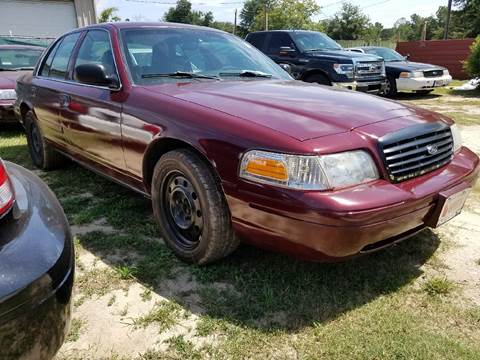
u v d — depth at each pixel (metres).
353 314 2.29
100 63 3.41
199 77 3.31
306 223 2.03
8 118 6.64
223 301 2.39
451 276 2.66
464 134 6.73
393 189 2.19
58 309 1.55
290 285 2.52
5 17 17.14
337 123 2.32
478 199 3.90
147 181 2.98
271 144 2.15
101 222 3.40
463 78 19.78
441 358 1.99
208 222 2.48
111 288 2.52
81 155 3.74
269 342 2.09
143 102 2.86
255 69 3.68
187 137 2.49
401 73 11.88
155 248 2.95
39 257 1.50
